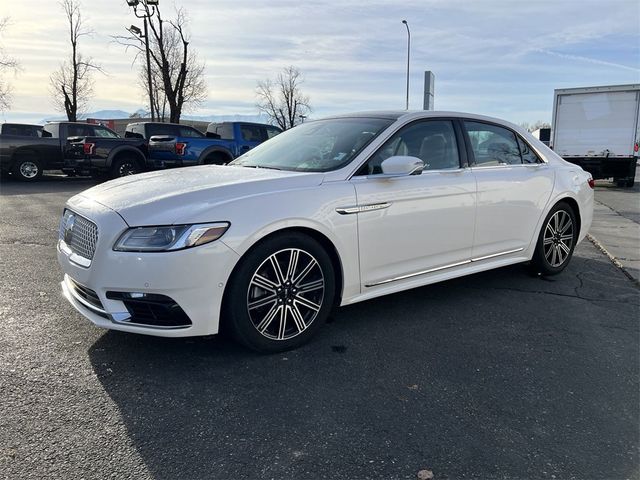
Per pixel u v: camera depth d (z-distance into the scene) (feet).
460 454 7.90
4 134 50.19
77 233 10.95
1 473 7.28
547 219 16.69
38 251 20.20
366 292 12.41
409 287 13.25
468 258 14.49
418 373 10.47
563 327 13.08
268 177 11.41
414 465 7.63
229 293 10.30
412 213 12.78
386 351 11.46
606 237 25.13
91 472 7.36
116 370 10.30
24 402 9.08
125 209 10.07
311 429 8.47
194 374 10.20
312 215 11.01
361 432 8.41
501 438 8.33
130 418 8.70
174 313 9.86
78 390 9.53
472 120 15.02
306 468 7.53
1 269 17.39
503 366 10.87
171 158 44.55
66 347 11.27
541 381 10.26
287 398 9.41
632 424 8.83
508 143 16.01
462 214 13.94
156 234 9.64
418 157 13.44
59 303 14.02
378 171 12.47
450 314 13.87
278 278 10.86
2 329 12.17
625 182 56.34
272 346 11.02
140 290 9.69
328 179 11.62
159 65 81.92
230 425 8.55
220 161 46.62
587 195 18.08
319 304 11.56
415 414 8.96
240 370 10.41
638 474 7.53
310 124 15.33
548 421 8.86
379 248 12.30
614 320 13.64
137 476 7.30
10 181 52.06
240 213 10.16
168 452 7.84
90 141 45.47
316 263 11.33
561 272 18.13
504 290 16.05
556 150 57.06
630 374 10.64
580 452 8.02
